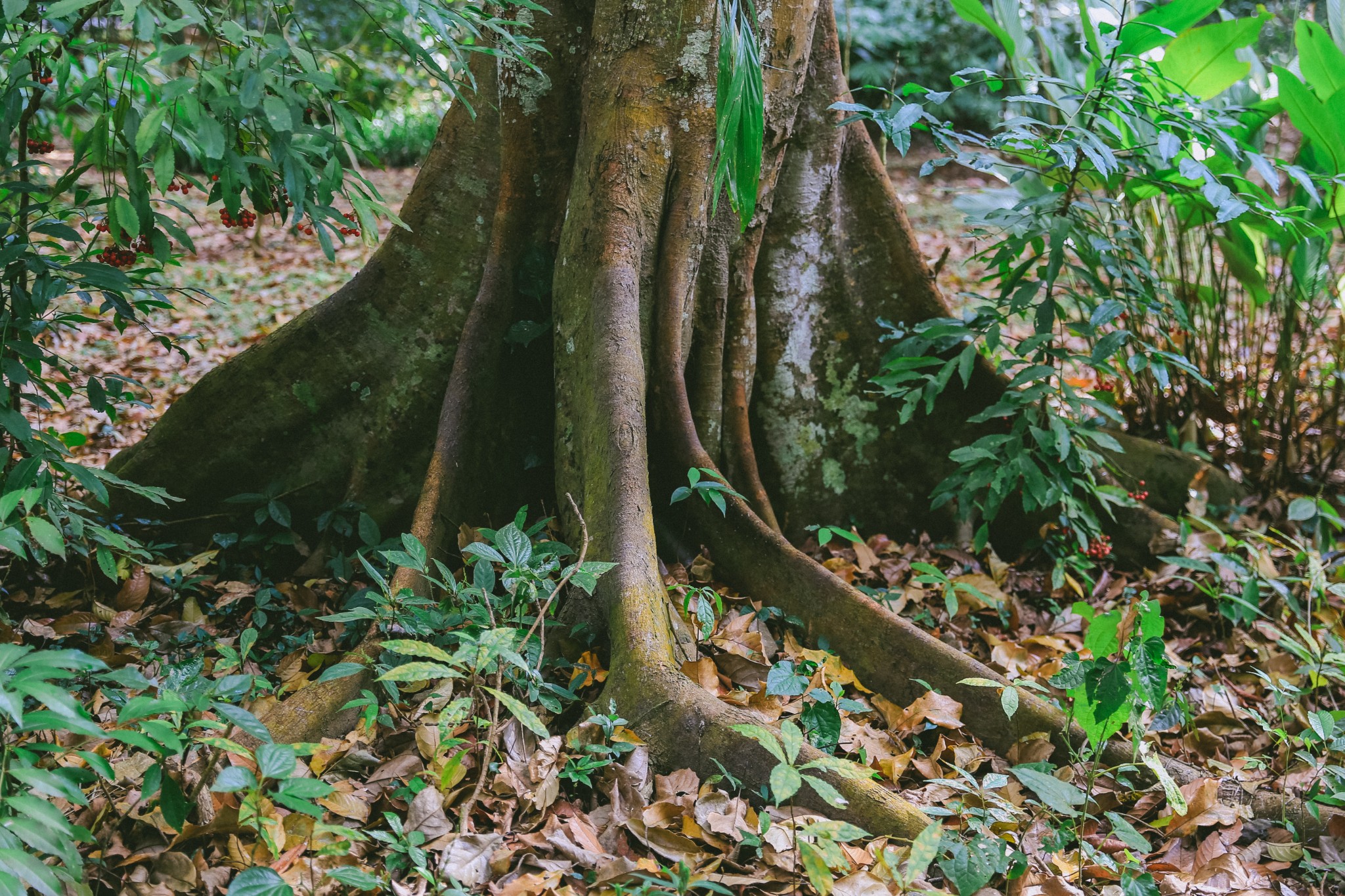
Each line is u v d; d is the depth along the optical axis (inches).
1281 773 108.3
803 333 151.2
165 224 101.0
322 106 97.3
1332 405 175.2
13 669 68.4
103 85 94.0
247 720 72.6
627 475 113.3
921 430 155.6
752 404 151.8
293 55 88.4
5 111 93.4
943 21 422.6
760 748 91.6
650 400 131.6
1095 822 96.0
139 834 80.4
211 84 88.3
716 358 139.9
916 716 107.3
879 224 151.9
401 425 143.2
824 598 120.5
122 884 76.3
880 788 89.1
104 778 83.4
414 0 86.1
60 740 92.4
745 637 115.5
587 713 98.5
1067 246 150.1
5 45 90.8
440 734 88.3
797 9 127.6
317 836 80.5
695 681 106.6
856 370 154.6
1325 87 149.2
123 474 141.9
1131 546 155.3
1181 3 146.2
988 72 126.2
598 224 125.4
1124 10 128.8
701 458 128.6
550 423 143.3
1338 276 170.6
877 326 154.1
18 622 122.5
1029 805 98.7
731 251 139.7
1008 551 157.2
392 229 142.3
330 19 303.6
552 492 143.6
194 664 98.0
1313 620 142.3
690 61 124.2
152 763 86.3
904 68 419.5
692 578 128.9
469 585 107.4
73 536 109.7
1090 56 153.4
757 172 100.8
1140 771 102.0
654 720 95.5
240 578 139.6
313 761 90.8
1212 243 167.8
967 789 91.9
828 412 154.1
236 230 358.3
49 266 99.3
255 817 73.3
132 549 122.6
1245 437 178.1
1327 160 151.6
